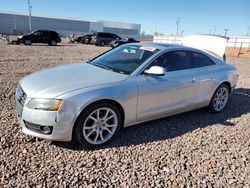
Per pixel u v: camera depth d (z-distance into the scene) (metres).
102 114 3.52
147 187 2.76
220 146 3.80
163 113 4.20
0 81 6.90
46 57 14.19
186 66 4.54
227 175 3.08
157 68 3.75
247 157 3.53
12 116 4.35
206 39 8.04
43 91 3.20
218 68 5.07
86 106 3.26
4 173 2.81
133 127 4.26
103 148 3.51
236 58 23.08
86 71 3.94
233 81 5.38
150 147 3.62
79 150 3.40
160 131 4.18
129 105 3.67
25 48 20.59
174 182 2.88
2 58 12.39
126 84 3.61
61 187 2.66
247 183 2.95
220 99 5.28
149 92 3.85
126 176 2.92
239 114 5.36
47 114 3.10
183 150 3.60
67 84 3.37
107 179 2.85
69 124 3.19
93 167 3.04
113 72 3.90
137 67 3.90
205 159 3.40
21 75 8.05
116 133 3.68
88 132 3.41
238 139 4.09
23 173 2.84
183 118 4.88
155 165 3.18
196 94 4.66
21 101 3.33
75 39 37.44
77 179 2.80
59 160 3.13
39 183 2.69
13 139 3.54
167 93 4.12
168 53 4.30
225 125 4.66
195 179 2.96
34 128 3.23
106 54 4.81
